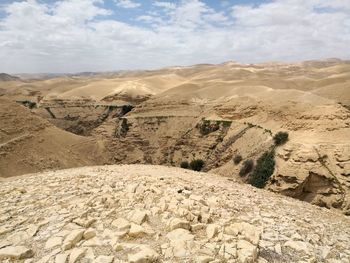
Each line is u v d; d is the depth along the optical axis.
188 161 65.94
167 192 11.56
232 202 12.64
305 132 45.31
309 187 37.78
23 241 7.91
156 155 73.50
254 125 58.06
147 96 117.69
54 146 53.56
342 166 37.44
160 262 7.15
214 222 9.45
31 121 54.12
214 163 58.94
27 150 46.78
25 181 15.36
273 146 47.56
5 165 41.25
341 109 46.34
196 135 69.50
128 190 11.84
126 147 77.31
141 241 8.02
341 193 35.91
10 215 9.76
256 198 14.83
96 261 6.96
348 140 41.09
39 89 170.75
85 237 8.04
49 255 7.17
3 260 7.04
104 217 9.27
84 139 69.19
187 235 8.21
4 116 49.00
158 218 9.33
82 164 55.31
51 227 8.61
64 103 123.25
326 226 12.16
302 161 38.84
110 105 113.88
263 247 8.83
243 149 54.41
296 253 8.80
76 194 11.89
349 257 9.22
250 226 9.41
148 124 81.38
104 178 15.16
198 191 13.48
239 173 49.41
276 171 41.09
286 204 15.18
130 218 9.09
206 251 7.62
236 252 7.70
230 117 65.81
